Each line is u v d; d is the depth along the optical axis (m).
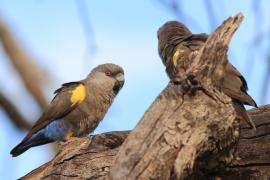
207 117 8.82
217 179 9.76
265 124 10.71
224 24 9.11
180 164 8.49
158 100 8.91
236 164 10.63
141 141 8.58
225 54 9.12
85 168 10.76
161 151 8.50
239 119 9.44
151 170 8.41
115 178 8.45
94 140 11.30
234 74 11.12
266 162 10.51
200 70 8.92
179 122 8.70
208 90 8.98
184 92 8.93
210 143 8.97
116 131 11.65
